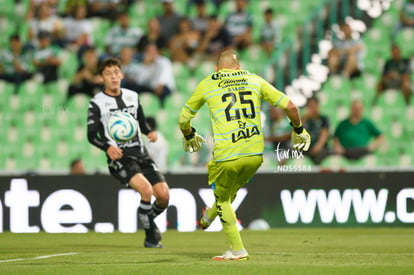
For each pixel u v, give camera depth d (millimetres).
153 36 56875
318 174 42031
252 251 26250
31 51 55906
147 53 54125
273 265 19672
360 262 21062
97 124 27703
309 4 59312
